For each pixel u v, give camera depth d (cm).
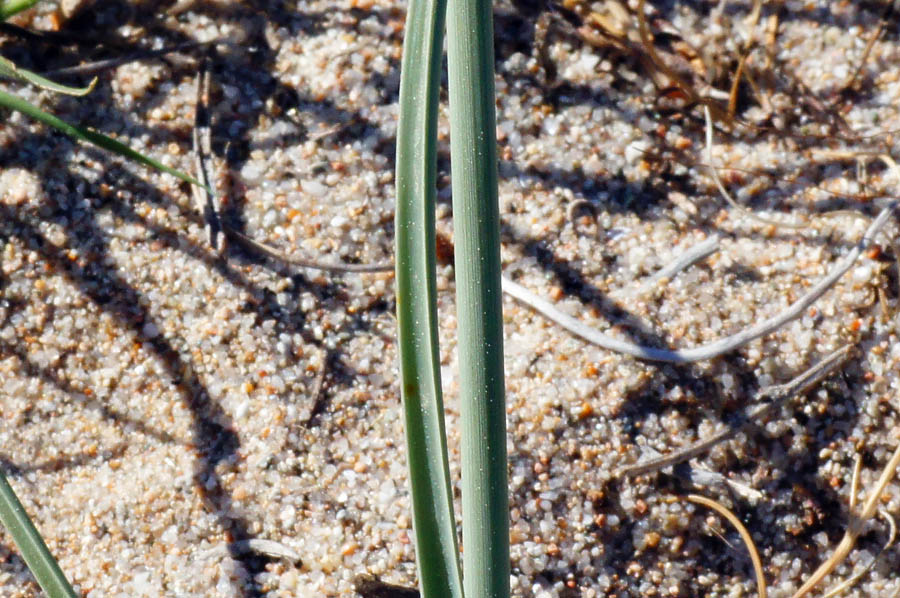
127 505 44
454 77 41
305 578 44
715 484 44
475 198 41
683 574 44
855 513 44
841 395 45
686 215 45
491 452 41
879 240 45
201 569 44
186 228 45
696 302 45
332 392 45
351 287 45
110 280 45
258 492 44
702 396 44
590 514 44
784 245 45
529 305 45
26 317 45
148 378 45
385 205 45
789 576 44
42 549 41
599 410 44
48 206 45
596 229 45
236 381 45
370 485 44
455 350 45
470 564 41
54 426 45
